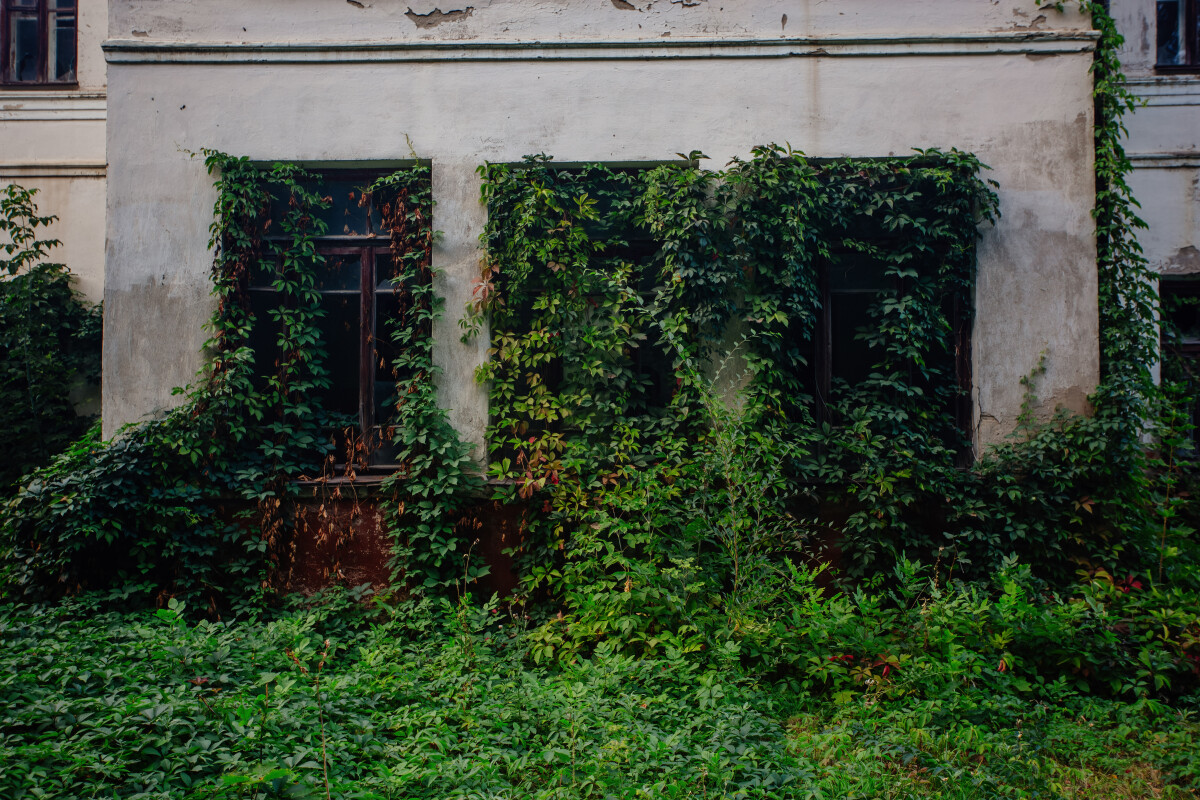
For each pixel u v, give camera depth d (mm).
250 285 6910
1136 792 3963
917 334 6574
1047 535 6324
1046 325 6719
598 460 6441
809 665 5000
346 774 3531
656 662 4879
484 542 6613
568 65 6879
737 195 6617
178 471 6457
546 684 4836
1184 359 8156
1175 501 6883
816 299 6672
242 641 5117
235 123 6820
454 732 4105
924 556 6445
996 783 3820
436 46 6840
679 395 6484
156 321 6699
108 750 3385
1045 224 6750
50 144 9156
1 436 8148
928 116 6805
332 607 6188
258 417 6547
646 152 6840
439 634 5824
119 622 5680
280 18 6895
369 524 6645
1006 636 5074
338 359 7027
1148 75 8625
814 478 6500
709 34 6918
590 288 6703
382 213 7000
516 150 6852
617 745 3729
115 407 6656
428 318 6781
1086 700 4891
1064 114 6777
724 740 3953
